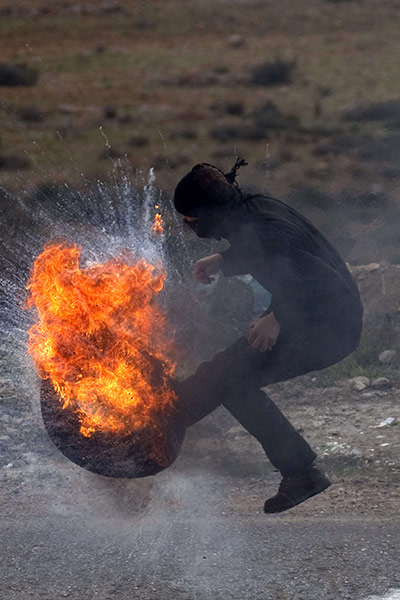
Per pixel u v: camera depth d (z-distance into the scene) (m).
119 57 104.81
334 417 20.75
